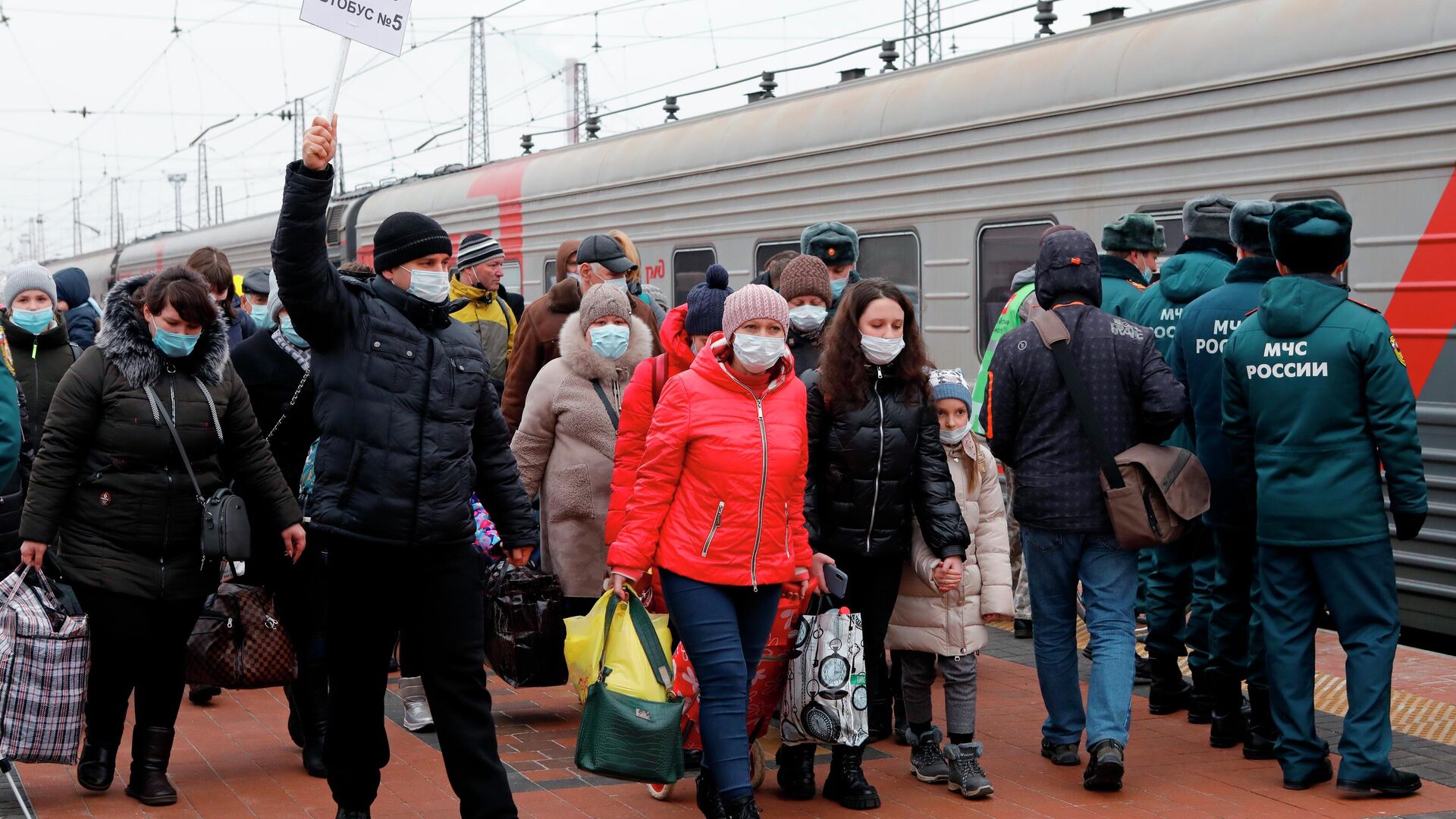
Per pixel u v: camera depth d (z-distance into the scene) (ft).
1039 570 17.11
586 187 43.88
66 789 16.38
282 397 17.20
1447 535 21.54
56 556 15.76
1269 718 17.49
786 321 14.08
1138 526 16.10
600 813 15.52
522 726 19.38
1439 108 21.24
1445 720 19.13
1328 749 16.99
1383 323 15.87
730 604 14.19
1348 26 22.56
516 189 48.57
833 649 15.31
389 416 13.21
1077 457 16.56
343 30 13.35
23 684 15.20
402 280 13.58
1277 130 23.63
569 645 14.56
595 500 19.11
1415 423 15.72
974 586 16.63
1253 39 24.09
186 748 18.30
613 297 18.99
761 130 36.24
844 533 16.05
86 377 15.37
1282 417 16.15
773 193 35.60
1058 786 16.49
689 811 15.56
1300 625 16.39
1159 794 16.17
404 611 13.69
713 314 15.94
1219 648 18.01
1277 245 16.38
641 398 16.01
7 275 19.43
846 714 15.24
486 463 14.47
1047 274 17.10
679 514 14.21
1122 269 21.83
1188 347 18.26
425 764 17.48
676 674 15.10
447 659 13.57
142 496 15.47
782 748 16.33
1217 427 17.97
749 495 13.98
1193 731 18.99
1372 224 22.25
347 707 13.82
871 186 32.48
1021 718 19.61
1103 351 16.61
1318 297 16.06
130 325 15.46
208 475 15.81
